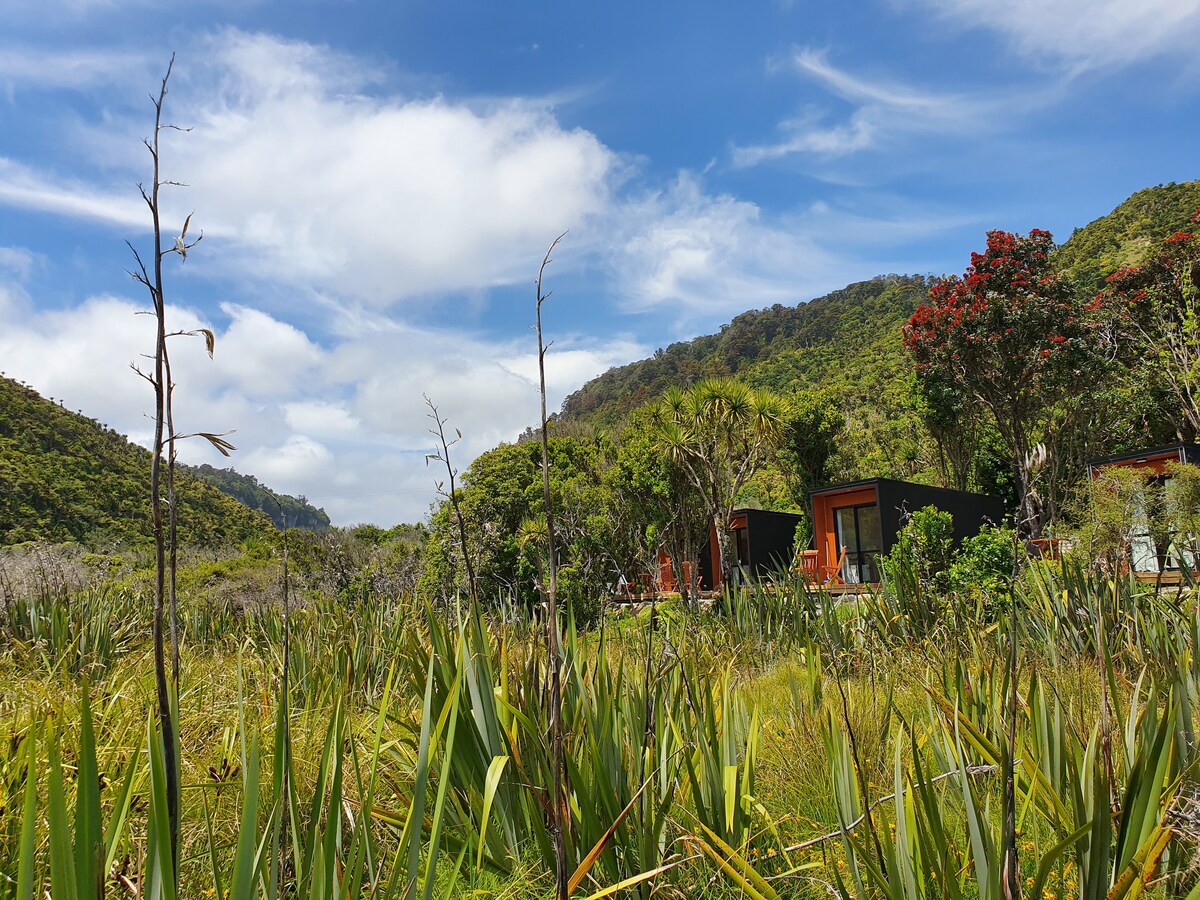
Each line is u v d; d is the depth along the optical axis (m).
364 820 1.91
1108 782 2.06
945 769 2.91
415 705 3.65
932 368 25.97
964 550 10.38
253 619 9.23
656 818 2.83
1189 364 18.25
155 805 1.40
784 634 8.92
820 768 3.79
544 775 2.83
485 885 2.76
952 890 2.01
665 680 3.79
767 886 2.18
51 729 1.46
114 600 9.13
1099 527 8.77
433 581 10.38
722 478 18.38
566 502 17.31
